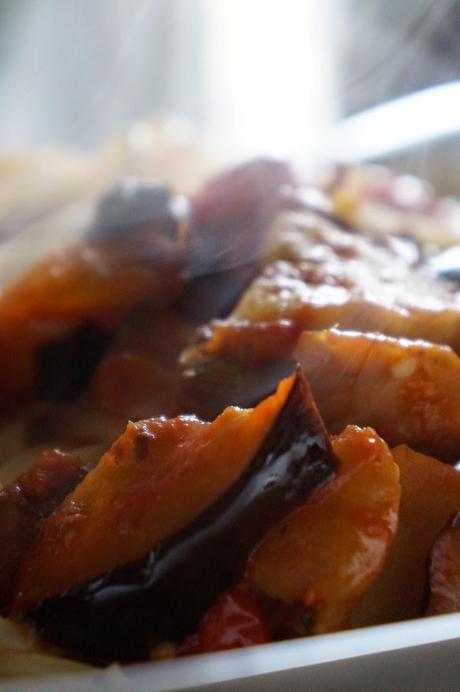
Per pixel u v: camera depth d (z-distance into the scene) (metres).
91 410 0.28
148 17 0.71
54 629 0.21
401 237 0.35
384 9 0.52
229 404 0.25
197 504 0.21
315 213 0.34
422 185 0.45
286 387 0.21
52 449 0.25
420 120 0.43
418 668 0.18
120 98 0.72
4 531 0.22
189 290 0.31
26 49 0.71
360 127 0.45
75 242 0.33
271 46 0.65
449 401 0.24
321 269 0.29
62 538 0.21
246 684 0.17
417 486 0.23
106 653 0.21
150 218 0.32
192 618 0.21
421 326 0.26
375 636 0.18
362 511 0.21
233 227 0.33
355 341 0.24
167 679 0.17
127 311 0.30
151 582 0.21
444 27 0.47
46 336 0.30
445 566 0.22
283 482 0.21
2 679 0.21
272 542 0.21
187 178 0.42
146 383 0.28
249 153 0.43
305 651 0.18
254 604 0.21
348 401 0.24
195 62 0.73
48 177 0.44
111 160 0.46
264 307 0.26
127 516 0.21
